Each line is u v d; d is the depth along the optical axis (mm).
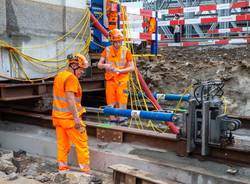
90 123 6867
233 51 12273
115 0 9633
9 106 8406
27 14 7672
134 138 6152
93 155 6113
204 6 13367
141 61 11594
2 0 7172
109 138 6402
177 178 5141
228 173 4836
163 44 15391
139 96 8805
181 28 15531
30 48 7770
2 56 7285
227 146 5113
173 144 5715
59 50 8367
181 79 10438
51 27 8180
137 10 10352
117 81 7293
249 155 4930
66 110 5418
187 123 5281
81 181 5203
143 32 11547
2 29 7211
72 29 8633
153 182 4789
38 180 5469
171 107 9648
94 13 9766
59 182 5352
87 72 9016
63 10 8422
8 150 7176
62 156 5684
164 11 14258
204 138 5012
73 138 5496
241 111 8906
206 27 17062
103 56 7387
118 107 7395
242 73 9688
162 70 11008
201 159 5289
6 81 7719
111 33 7199
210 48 13672
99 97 10078
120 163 5750
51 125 7234
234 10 15172
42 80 7965
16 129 7574
